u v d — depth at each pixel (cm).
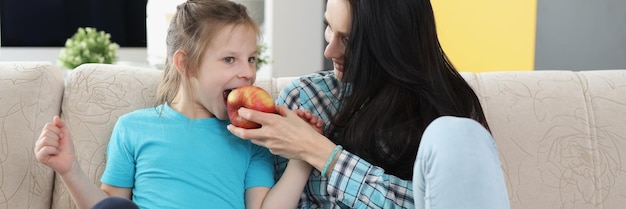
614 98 165
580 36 338
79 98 159
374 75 149
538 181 158
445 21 385
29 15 453
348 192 139
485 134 119
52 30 457
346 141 148
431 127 120
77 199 138
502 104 164
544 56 352
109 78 162
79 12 459
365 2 145
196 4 151
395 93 147
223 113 149
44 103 156
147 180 145
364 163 140
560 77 169
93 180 153
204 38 145
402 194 138
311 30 454
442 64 153
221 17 147
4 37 452
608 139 161
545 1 349
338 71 157
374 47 146
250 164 152
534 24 354
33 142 153
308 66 456
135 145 148
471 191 111
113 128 157
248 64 149
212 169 146
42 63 162
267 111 142
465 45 382
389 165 146
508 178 158
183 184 144
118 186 147
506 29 365
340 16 148
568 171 159
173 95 155
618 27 326
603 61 332
